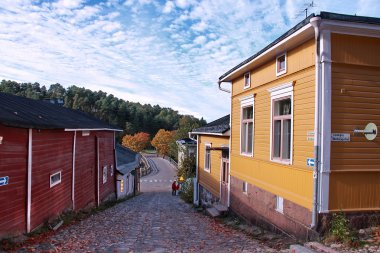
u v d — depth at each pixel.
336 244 6.79
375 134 7.80
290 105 9.09
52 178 11.48
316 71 7.57
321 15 7.09
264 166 10.59
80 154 15.31
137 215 15.38
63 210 12.72
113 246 8.11
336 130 7.62
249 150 12.27
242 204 12.66
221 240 9.20
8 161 8.39
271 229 10.01
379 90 7.84
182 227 11.84
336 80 7.61
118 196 25.70
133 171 34.47
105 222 12.74
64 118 14.86
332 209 7.59
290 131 9.03
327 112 7.55
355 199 7.71
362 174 7.76
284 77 9.24
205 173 18.94
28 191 9.27
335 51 7.56
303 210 8.12
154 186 49.81
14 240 8.09
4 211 8.22
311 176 7.81
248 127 12.36
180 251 7.59
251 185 11.71
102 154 20.55
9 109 9.89
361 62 7.70
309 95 7.95
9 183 8.44
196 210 18.42
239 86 13.15
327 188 7.55
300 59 8.37
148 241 8.99
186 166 35.09
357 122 7.73
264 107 10.65
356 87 7.71
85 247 7.94
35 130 9.77
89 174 17.14
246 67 11.48
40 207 10.25
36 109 13.13
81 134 15.41
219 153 16.19
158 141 100.31
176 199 28.94
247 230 10.84
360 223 7.64
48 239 8.76
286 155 9.29
